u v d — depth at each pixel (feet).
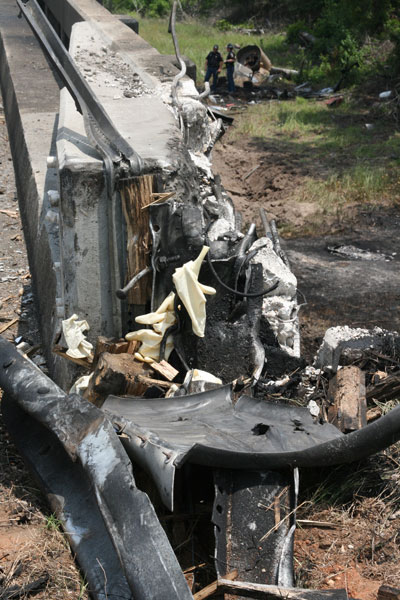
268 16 116.06
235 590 13.61
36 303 29.22
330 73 80.12
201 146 28.53
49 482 17.15
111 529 13.41
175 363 20.94
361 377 21.49
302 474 18.13
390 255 38.40
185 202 20.90
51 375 24.13
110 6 125.90
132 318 21.12
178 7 121.70
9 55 54.39
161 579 12.29
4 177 41.55
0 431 20.40
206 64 74.95
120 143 21.24
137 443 15.83
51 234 26.58
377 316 31.07
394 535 16.39
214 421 17.61
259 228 42.06
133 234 20.27
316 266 36.73
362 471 18.21
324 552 16.11
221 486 15.61
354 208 44.75
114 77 31.45
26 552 15.34
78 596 14.33
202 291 20.04
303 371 22.89
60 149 21.30
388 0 87.15
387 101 68.03
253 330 21.22
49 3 67.87
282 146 57.67
